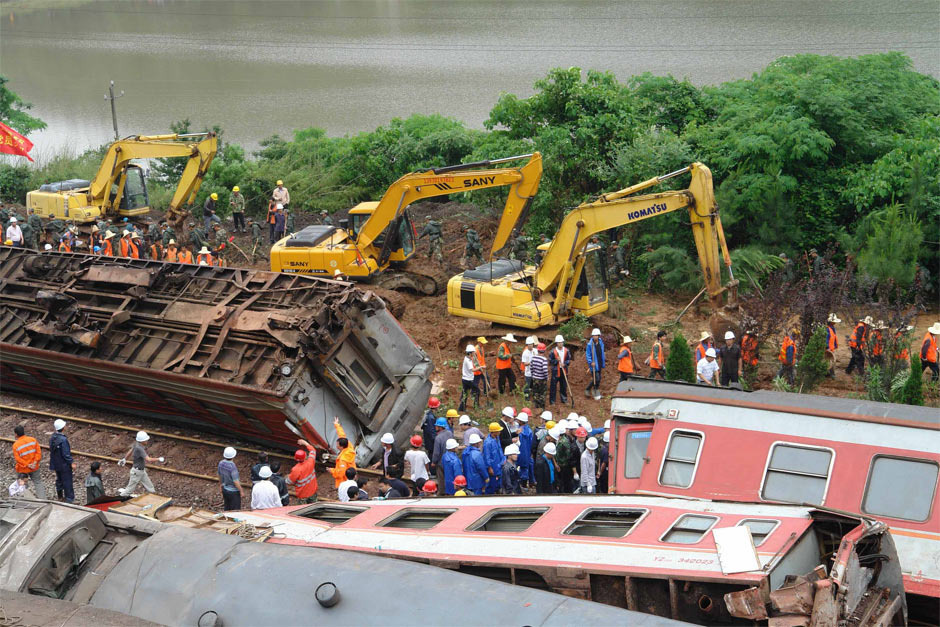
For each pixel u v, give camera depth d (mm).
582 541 9719
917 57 75312
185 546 9680
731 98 41938
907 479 12117
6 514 10422
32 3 170500
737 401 13578
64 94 94875
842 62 39656
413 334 28000
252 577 9047
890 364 23047
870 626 8594
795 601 7770
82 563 9914
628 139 37344
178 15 146250
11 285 24281
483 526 11047
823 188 35000
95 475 17578
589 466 16938
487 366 25938
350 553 9320
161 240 37094
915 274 30672
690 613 8711
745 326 24297
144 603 9117
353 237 31266
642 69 82562
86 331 21266
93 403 23484
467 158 42000
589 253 27344
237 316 20656
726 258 24953
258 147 69312
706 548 8859
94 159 53438
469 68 94875
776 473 12812
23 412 23734
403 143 49219
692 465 13367
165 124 79875
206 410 20750
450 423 21281
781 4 109625
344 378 19906
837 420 12805
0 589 8789
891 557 9070
